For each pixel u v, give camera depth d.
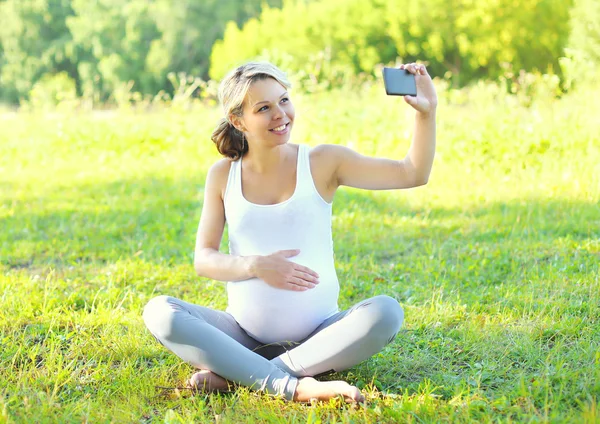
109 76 31.84
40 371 2.82
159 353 3.02
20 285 3.97
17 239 5.17
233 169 2.77
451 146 6.93
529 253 4.22
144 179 7.41
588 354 2.75
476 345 2.95
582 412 2.28
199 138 8.93
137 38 32.34
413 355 2.92
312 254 2.69
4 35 35.03
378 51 22.33
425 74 2.62
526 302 3.39
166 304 2.62
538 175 6.13
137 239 5.05
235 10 31.64
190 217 5.74
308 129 8.15
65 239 5.11
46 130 10.06
